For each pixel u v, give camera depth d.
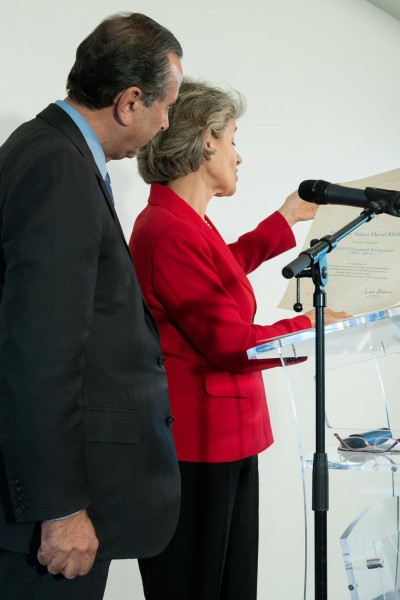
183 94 2.02
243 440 1.95
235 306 1.92
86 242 1.37
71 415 1.34
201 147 2.00
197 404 1.92
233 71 3.02
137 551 1.49
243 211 3.05
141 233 1.98
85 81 1.56
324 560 1.56
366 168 3.66
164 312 1.95
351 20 3.62
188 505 1.91
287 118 3.25
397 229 1.97
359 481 2.89
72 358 1.33
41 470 1.31
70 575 1.36
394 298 1.93
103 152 1.63
